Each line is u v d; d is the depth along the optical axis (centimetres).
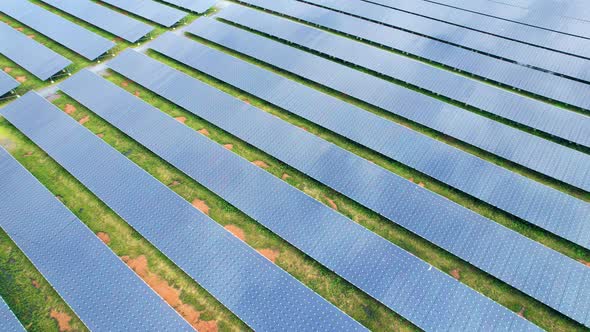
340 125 2603
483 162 2289
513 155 2364
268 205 2183
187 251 2022
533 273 1847
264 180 2288
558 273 1831
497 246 1942
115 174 2370
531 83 2870
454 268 1978
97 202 2323
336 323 1759
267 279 1903
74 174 2398
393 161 2452
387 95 2805
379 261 1930
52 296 1956
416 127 2656
